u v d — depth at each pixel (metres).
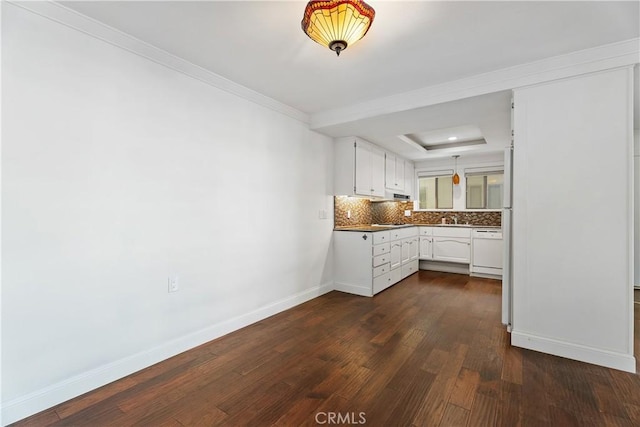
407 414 1.65
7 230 1.59
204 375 2.06
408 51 2.21
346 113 3.45
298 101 3.29
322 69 2.52
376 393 1.84
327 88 2.92
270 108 3.23
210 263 2.63
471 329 2.86
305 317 3.20
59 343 1.77
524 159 2.45
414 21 1.85
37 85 1.69
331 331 2.81
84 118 1.87
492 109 2.98
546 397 1.80
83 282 1.87
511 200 2.74
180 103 2.40
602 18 1.81
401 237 4.97
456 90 2.72
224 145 2.75
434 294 4.09
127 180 2.08
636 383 1.94
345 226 4.75
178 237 2.39
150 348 2.21
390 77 2.66
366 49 2.18
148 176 2.20
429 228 5.72
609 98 2.15
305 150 3.77
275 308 3.30
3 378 1.58
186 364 2.21
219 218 2.71
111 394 1.85
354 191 4.19
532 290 2.42
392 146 4.93
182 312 2.42
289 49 2.21
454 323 3.01
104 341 1.96
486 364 2.19
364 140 4.43
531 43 2.10
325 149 4.15
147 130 2.19
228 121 2.79
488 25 1.89
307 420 1.61
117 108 2.02
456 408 1.70
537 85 2.39
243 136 2.94
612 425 1.56
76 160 1.84
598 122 2.19
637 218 4.21
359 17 1.52
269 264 3.24
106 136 1.97
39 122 1.70
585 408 1.70
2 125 1.58
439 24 1.88
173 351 2.34
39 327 1.70
